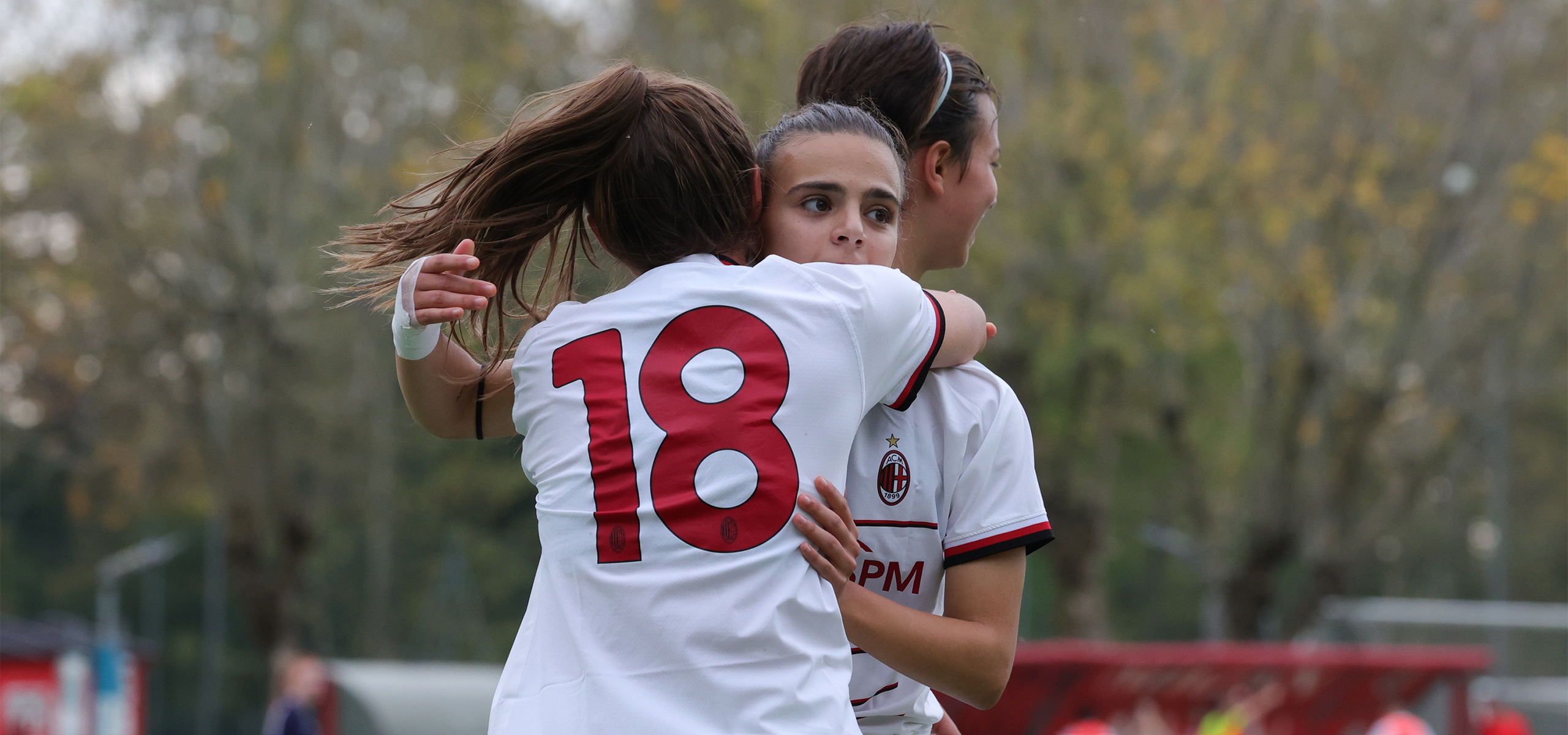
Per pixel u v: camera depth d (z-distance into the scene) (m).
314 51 88.94
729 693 6.31
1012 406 7.55
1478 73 76.31
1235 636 82.25
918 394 7.45
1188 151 69.19
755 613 6.41
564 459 6.89
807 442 6.71
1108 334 67.81
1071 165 68.69
